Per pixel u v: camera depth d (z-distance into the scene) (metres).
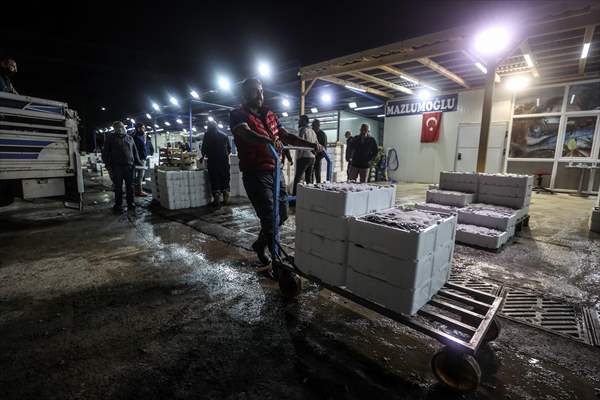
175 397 1.34
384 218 1.80
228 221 4.68
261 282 2.55
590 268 2.92
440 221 1.74
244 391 1.38
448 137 10.82
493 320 1.71
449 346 1.39
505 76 8.95
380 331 1.87
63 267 2.83
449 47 5.58
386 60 6.55
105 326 1.89
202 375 1.47
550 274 2.77
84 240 3.69
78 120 4.59
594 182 8.32
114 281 2.54
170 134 25.23
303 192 2.08
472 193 4.61
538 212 5.81
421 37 5.41
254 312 2.08
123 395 1.34
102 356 1.60
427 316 1.60
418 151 11.59
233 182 7.12
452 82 9.76
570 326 1.93
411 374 1.50
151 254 3.21
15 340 1.73
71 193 4.62
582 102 8.38
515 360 1.61
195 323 1.93
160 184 5.84
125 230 4.16
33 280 2.54
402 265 1.57
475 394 1.37
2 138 3.79
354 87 10.07
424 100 11.27
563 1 4.00
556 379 1.47
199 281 2.56
